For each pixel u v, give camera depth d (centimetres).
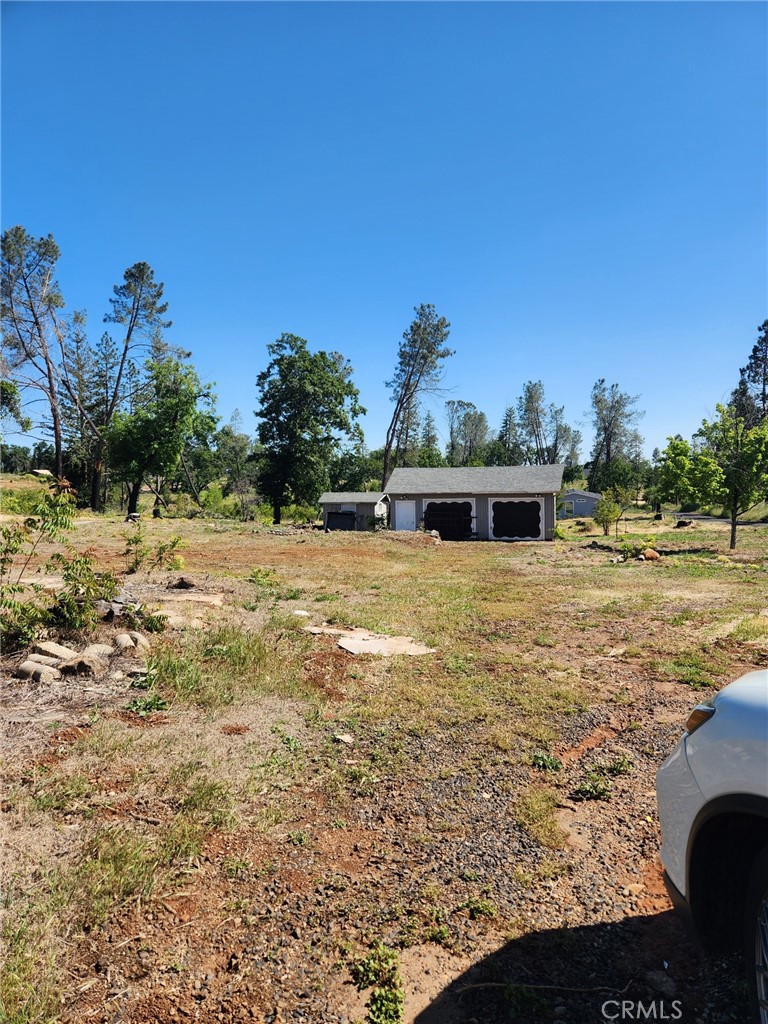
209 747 407
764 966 186
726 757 206
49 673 480
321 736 450
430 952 242
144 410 3819
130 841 291
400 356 5600
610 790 379
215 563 1484
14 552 586
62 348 4284
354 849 311
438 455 7681
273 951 238
